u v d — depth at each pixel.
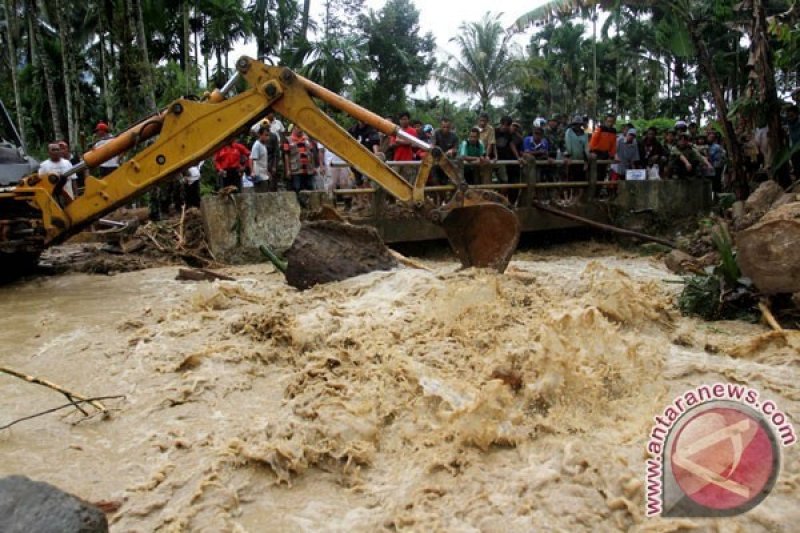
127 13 15.59
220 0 25.11
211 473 3.48
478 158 11.93
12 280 9.63
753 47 11.47
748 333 5.99
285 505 3.30
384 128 7.74
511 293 6.31
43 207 8.68
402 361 4.75
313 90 7.96
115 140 8.46
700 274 9.01
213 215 10.44
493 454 3.60
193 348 5.58
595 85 28.52
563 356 4.21
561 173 13.17
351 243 7.77
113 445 3.98
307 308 6.38
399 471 3.55
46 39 26.52
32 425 4.24
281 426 3.83
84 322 6.87
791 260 6.12
